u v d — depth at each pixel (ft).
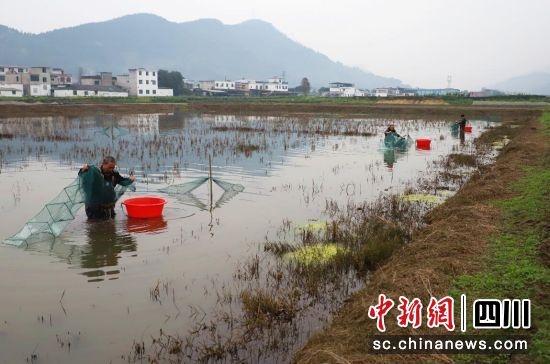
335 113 189.98
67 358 17.60
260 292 22.17
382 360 14.73
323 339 17.31
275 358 17.78
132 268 26.03
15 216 35.73
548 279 19.15
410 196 42.32
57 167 57.67
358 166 60.75
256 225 34.14
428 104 213.05
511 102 208.64
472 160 62.64
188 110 206.80
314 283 23.79
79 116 163.84
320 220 35.29
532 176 39.52
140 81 344.28
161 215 36.27
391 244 28.17
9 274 25.03
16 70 320.29
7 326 19.76
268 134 101.40
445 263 21.48
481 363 14.56
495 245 23.59
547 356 14.32
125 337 19.10
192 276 24.99
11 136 89.66
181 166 59.62
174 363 17.38
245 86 485.97
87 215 34.91
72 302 21.98
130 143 82.89
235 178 51.80
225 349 18.22
